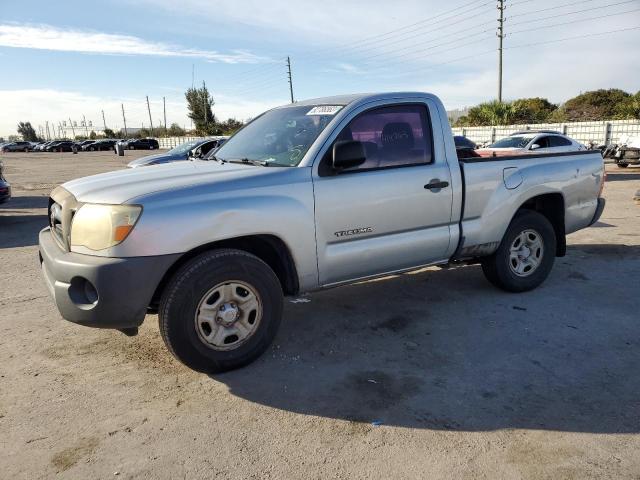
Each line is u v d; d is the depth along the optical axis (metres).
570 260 6.32
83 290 3.18
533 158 4.95
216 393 3.28
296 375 3.49
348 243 3.88
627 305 4.73
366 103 4.00
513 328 4.23
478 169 4.48
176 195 3.23
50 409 3.09
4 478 2.48
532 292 5.11
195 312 3.28
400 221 4.08
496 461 2.58
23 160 40.81
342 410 3.06
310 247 3.68
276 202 3.49
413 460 2.60
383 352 3.83
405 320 4.43
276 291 3.59
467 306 4.74
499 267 4.86
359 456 2.63
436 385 3.33
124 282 3.06
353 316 4.54
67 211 3.35
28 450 2.70
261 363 3.66
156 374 3.53
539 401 3.12
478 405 3.09
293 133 4.06
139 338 4.12
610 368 3.53
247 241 3.68
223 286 3.38
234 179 3.46
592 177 5.37
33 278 5.96
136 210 3.10
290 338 4.09
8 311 4.80
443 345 3.93
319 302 4.91
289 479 2.47
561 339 4.01
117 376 3.50
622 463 2.55
